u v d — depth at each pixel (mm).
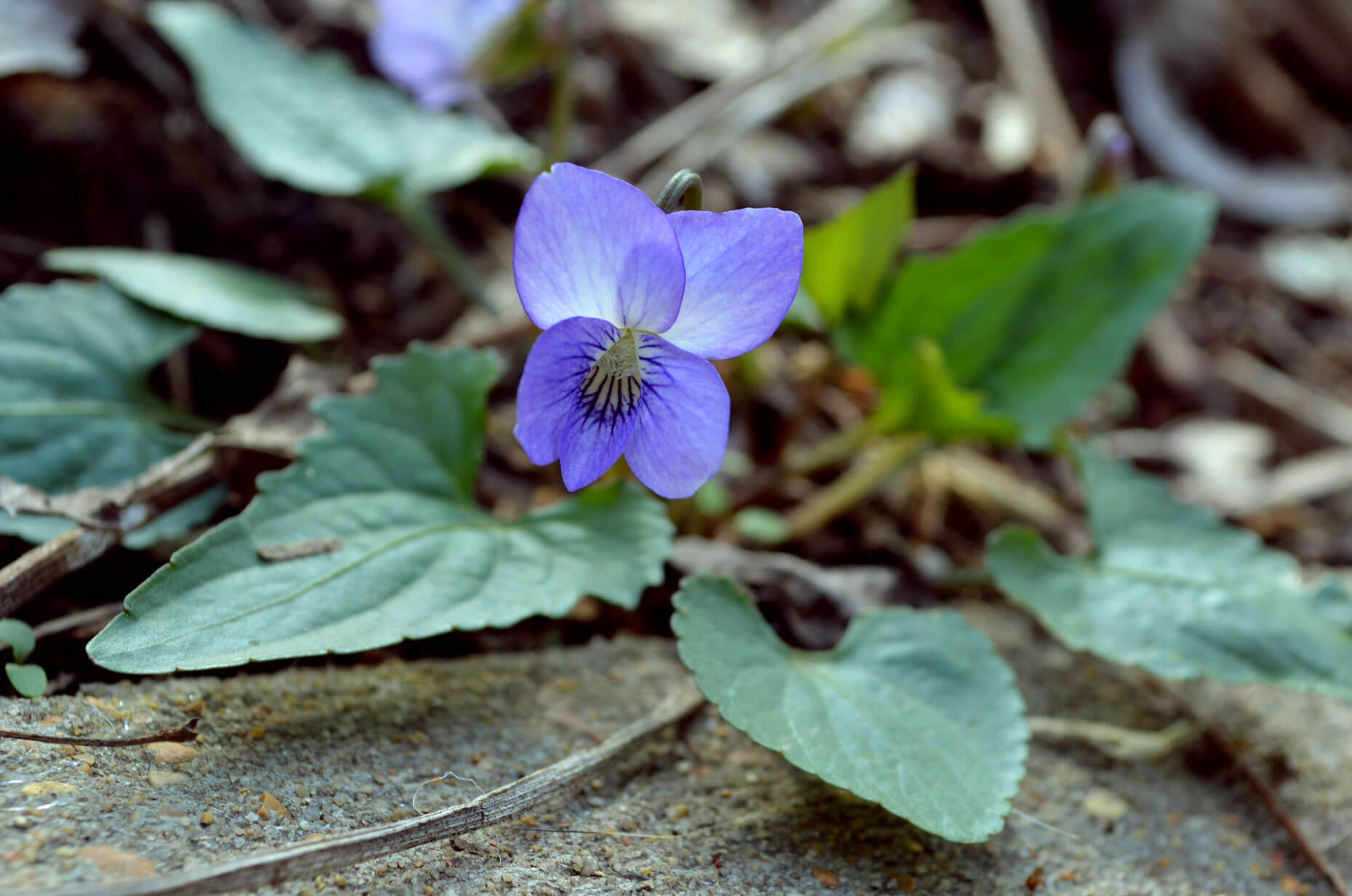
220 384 301
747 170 382
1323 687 271
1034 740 276
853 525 314
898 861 255
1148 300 298
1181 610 277
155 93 316
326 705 257
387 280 326
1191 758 277
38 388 275
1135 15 493
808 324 293
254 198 321
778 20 465
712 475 251
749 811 259
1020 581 279
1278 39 507
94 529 260
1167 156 489
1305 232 486
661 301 251
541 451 249
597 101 381
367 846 237
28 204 305
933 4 502
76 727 245
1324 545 329
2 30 305
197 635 247
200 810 240
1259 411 391
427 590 258
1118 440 367
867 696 262
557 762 257
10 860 230
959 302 301
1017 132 421
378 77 344
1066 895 256
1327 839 270
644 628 281
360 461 266
